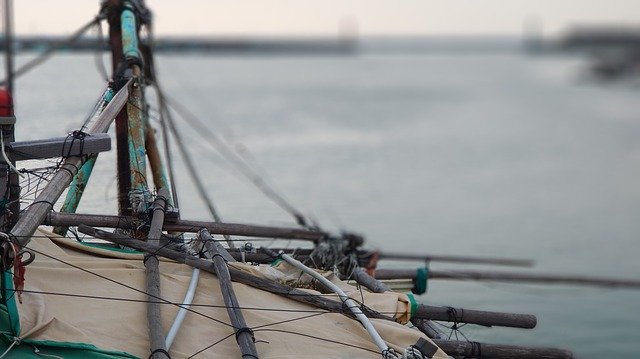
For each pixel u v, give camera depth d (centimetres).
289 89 7612
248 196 1805
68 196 916
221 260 759
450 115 6938
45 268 711
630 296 2125
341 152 3994
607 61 16362
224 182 1941
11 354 612
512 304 1909
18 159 717
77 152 736
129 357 636
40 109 1505
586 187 3881
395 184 3475
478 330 1044
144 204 850
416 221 2830
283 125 4466
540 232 2877
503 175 4106
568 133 6047
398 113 6575
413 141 4972
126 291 712
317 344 687
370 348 696
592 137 5841
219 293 737
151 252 760
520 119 6981
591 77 15988
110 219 831
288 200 2661
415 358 662
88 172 923
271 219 1551
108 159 1234
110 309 686
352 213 2764
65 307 678
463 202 3322
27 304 661
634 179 4119
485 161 4531
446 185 3666
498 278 1432
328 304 746
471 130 5934
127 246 779
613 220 3147
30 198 787
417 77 13250
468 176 3988
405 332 711
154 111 1375
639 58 16500
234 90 5953
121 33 1204
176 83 3678
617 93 11112
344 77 11531
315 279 813
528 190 3728
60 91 1605
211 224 951
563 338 1777
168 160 1184
